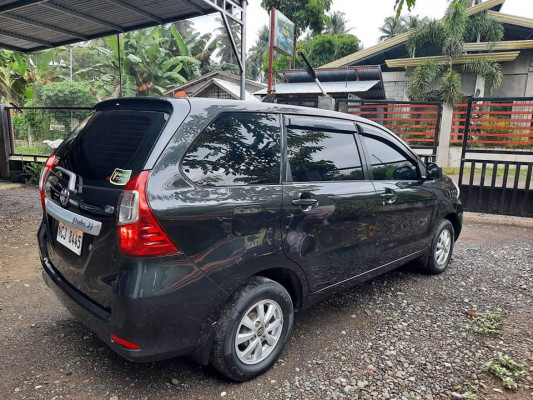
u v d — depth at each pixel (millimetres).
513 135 7629
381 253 3404
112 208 2051
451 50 15203
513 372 2598
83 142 2576
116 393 2312
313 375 2537
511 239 6086
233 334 2303
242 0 6266
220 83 14391
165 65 22125
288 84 15734
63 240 2512
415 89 15148
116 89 22094
